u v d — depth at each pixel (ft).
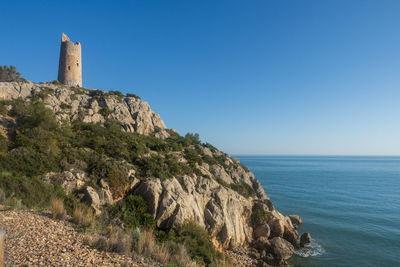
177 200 94.94
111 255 35.27
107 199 83.25
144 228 79.05
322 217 182.91
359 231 152.66
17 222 41.78
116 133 133.90
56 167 84.58
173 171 116.37
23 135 90.99
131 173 99.30
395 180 437.17
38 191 68.44
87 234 42.37
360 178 464.65
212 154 197.06
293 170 654.53
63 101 161.17
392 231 153.48
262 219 127.44
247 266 94.79
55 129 108.27
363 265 108.88
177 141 187.93
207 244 83.92
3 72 214.07
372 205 224.74
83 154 97.19
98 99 180.75
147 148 133.69
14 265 26.66
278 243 116.06
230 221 109.81
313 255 116.78
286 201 236.02
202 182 122.11
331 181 405.80
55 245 34.53
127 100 200.54
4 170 71.00
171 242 66.85
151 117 209.46
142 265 34.71
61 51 207.00
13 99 135.44
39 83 179.63
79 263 30.35
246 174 190.70
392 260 114.21
